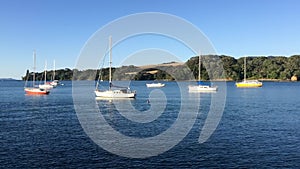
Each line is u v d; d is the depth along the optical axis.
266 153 29.41
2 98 94.81
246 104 76.56
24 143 33.06
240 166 25.83
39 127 42.62
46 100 86.94
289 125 44.53
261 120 49.34
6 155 28.55
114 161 27.20
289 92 121.31
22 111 61.28
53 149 30.70
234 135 37.41
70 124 45.34
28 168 25.14
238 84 156.38
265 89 141.00
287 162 26.78
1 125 44.19
